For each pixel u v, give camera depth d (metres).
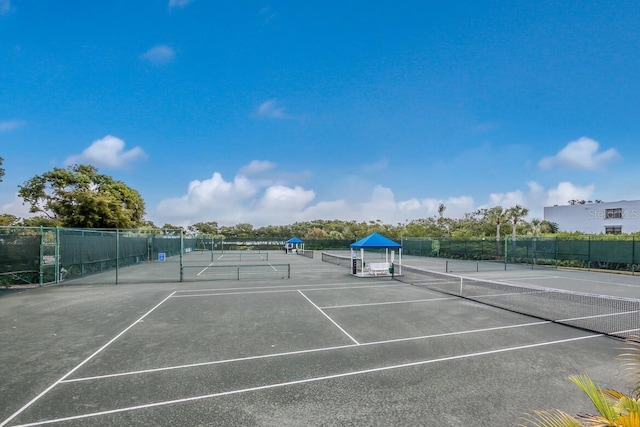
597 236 34.34
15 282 16.22
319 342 7.82
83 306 11.93
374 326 9.21
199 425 4.39
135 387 5.48
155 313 10.84
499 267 28.92
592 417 2.68
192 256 45.47
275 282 18.56
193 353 7.08
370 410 4.75
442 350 7.25
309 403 4.95
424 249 45.38
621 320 9.80
